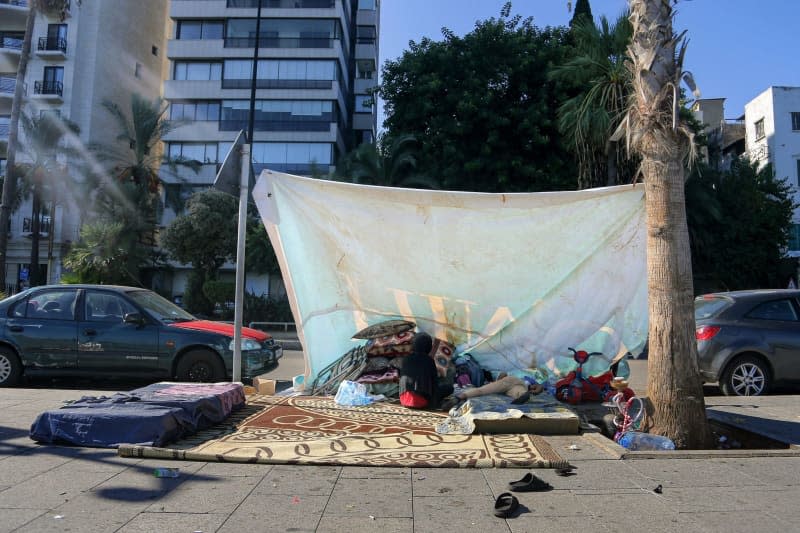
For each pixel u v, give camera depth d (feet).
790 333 27.89
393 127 82.79
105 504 12.73
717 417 21.57
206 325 30.37
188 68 131.03
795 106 109.29
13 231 121.39
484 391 21.16
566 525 11.75
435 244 24.82
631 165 61.52
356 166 83.51
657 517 12.17
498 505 12.55
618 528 11.60
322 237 25.20
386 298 25.48
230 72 129.39
